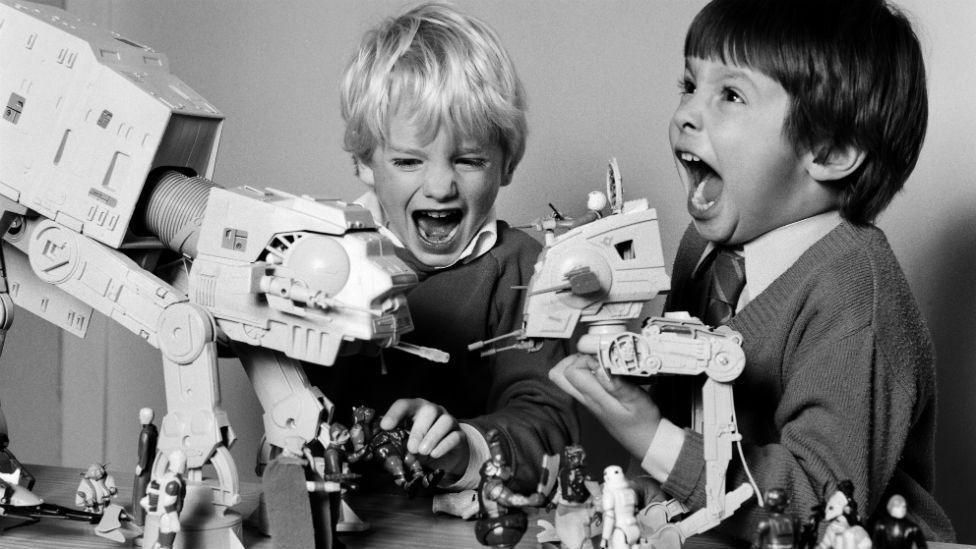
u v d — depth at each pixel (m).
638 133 1.57
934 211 1.43
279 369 0.85
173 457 0.80
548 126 1.60
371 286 0.78
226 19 1.73
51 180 0.87
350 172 1.68
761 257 1.01
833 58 0.93
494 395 1.15
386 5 1.66
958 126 1.42
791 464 0.86
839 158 0.96
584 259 0.86
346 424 1.20
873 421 0.91
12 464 0.97
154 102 0.85
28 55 0.88
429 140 1.06
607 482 0.77
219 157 1.74
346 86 1.13
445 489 0.96
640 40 1.56
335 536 0.84
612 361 0.83
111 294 0.86
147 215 0.88
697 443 0.86
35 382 1.76
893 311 0.94
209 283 0.82
